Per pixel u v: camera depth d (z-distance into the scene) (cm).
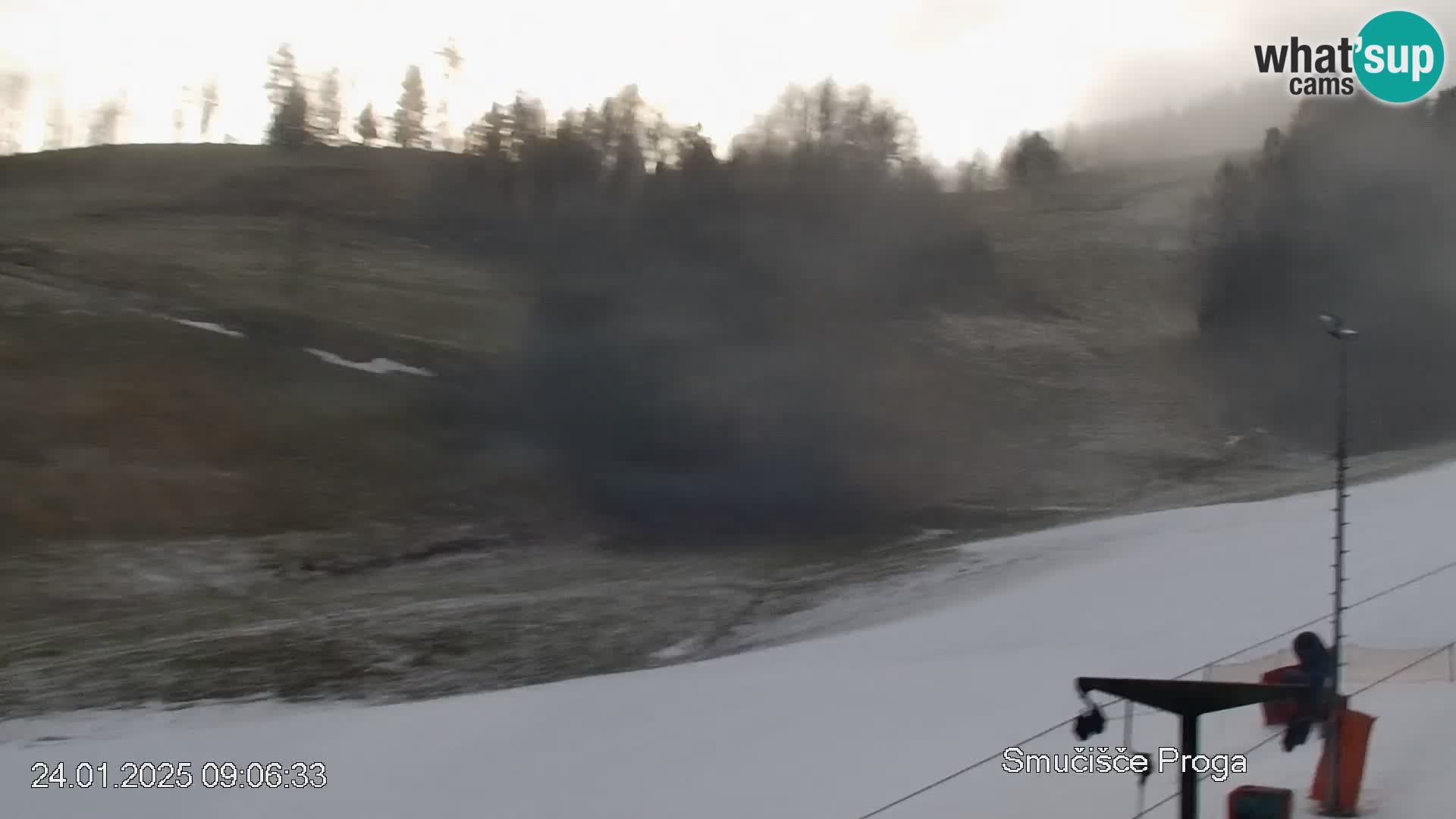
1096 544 2606
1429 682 998
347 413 3956
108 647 2112
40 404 3641
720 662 1770
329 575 2784
